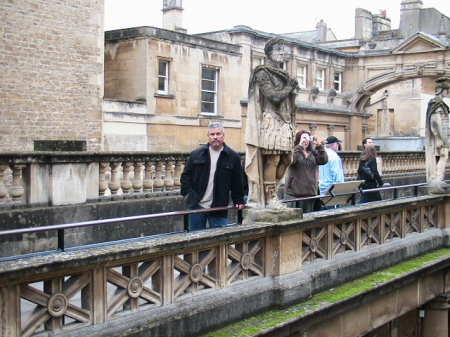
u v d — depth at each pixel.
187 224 6.28
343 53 37.72
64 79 19.83
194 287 5.93
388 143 38.59
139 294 5.39
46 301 4.72
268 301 6.69
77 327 4.92
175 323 5.58
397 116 48.97
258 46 30.48
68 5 19.77
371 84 37.78
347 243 8.27
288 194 9.40
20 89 18.64
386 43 40.47
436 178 10.97
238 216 7.10
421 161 21.42
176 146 25.67
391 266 9.11
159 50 24.91
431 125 10.94
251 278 6.62
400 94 48.72
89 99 20.66
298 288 6.98
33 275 4.54
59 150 10.73
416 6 44.94
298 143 9.37
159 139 24.86
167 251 5.56
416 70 36.31
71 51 19.97
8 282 4.43
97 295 5.04
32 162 9.52
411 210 10.02
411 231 10.09
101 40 20.84
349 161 17.19
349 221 8.26
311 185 9.37
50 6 19.28
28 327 4.60
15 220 9.07
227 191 7.65
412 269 8.93
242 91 29.39
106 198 10.61
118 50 25.23
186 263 5.84
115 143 22.92
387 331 11.33
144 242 5.46
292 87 6.74
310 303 7.00
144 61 24.55
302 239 7.32
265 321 6.33
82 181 10.15
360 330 7.87
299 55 34.69
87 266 4.93
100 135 21.11
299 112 34.25
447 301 10.98
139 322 5.30
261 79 6.66
